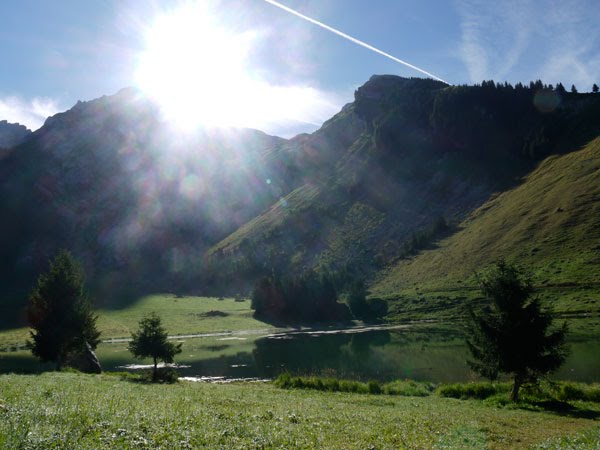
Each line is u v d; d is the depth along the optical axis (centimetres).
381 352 8450
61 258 6219
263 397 3044
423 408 2906
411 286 18088
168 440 1182
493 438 1844
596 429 2133
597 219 16275
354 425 1838
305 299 16900
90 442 1049
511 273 3491
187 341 12081
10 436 982
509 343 3381
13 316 16800
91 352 6278
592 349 6988
